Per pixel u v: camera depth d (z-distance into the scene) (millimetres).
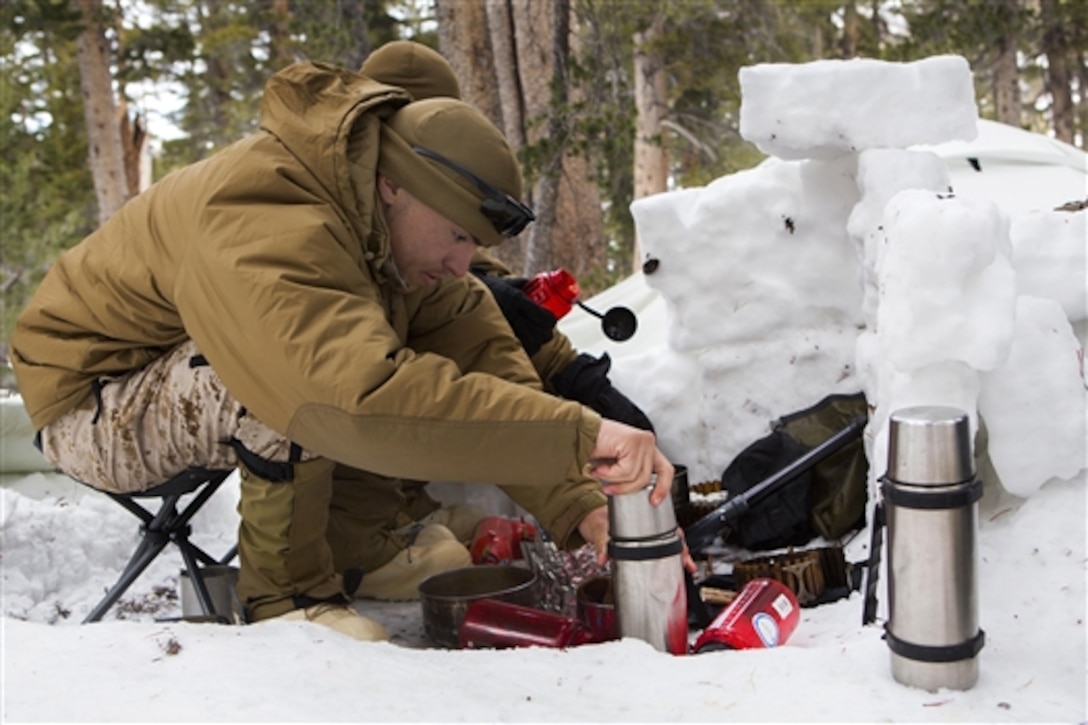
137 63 15883
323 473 1872
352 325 1550
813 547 2268
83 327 1927
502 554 2426
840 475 2271
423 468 1554
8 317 11102
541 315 2461
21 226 11984
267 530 1885
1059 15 13938
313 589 1950
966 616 1312
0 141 13609
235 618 2158
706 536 2119
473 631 1838
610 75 7477
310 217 1620
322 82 1764
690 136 11555
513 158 1808
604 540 1923
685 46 11258
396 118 1790
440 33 7473
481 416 1517
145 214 1819
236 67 16578
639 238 2588
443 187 1733
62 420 2016
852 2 14336
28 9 11500
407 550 2383
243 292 1561
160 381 1901
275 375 1556
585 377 2504
